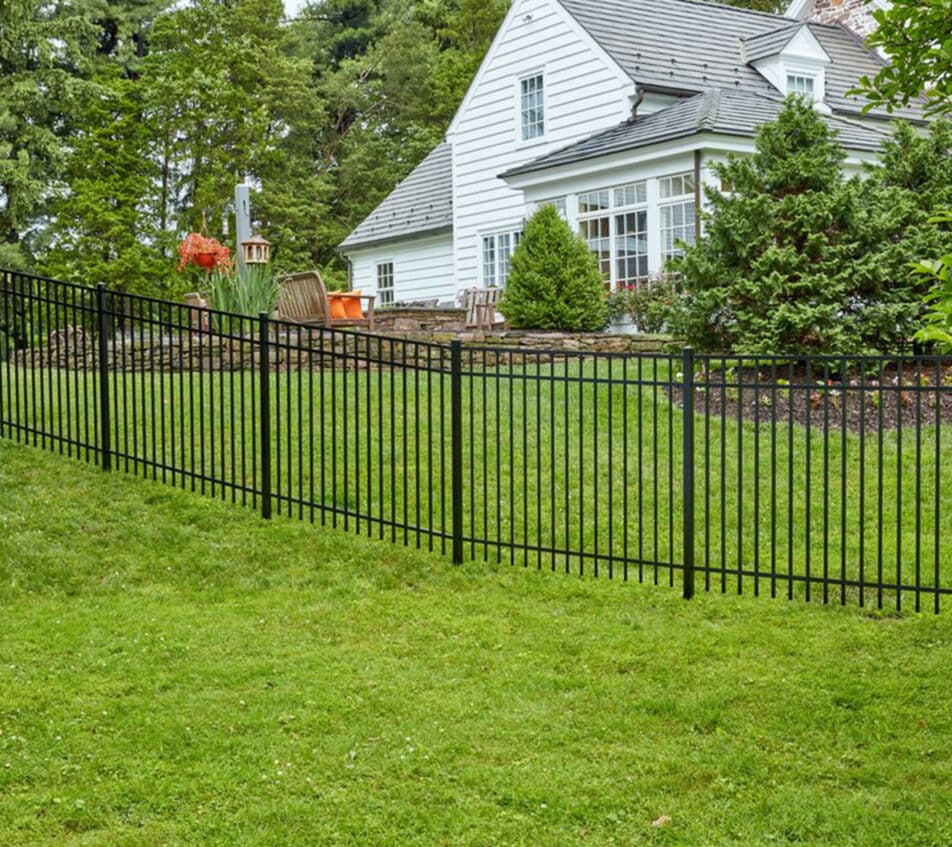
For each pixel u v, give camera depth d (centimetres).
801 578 682
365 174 4041
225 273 1596
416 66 4275
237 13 3775
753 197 1189
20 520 800
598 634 648
